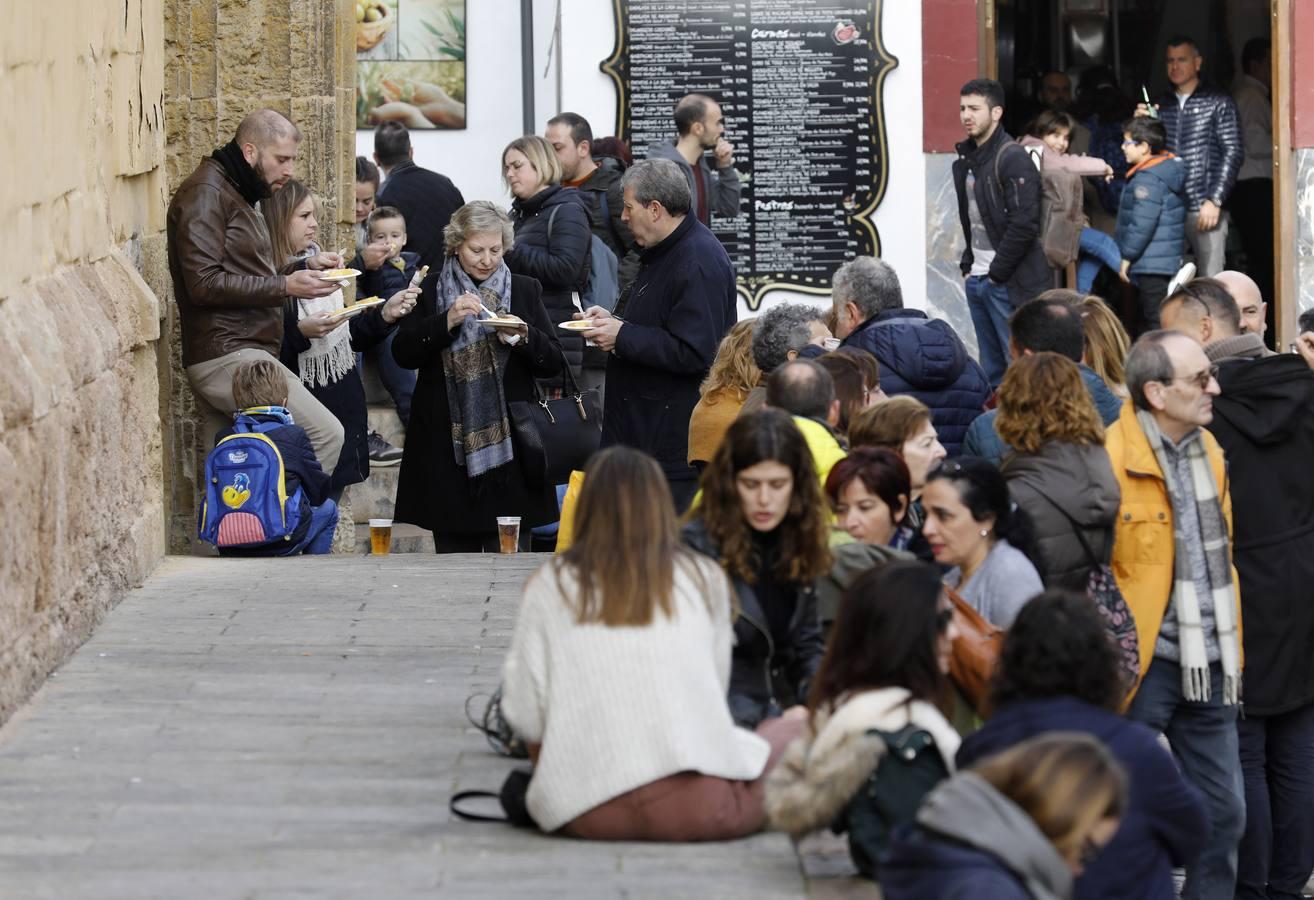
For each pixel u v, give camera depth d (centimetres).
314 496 2564
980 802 943
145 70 2561
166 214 2691
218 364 2597
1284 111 4056
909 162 3912
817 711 1342
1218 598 1772
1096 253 3991
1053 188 3828
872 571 1343
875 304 2259
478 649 2041
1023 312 1905
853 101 3897
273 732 1739
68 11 2166
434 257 3612
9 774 1611
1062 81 4506
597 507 1437
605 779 1420
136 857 1411
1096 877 1260
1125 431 1761
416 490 2627
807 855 1420
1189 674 1761
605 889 1346
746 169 3909
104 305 2259
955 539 1559
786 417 1520
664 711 1421
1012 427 1698
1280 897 2008
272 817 1508
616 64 3875
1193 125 4100
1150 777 1261
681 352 2428
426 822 1498
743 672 1554
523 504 2628
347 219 3234
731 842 1451
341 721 1775
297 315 2766
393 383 3584
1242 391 1925
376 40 4438
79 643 2033
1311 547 1928
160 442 2498
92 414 2127
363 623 2153
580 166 3416
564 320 3147
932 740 1305
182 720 1777
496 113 4469
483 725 1652
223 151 2598
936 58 3894
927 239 3928
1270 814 1994
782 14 3875
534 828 1483
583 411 2639
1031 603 1293
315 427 2661
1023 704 1277
